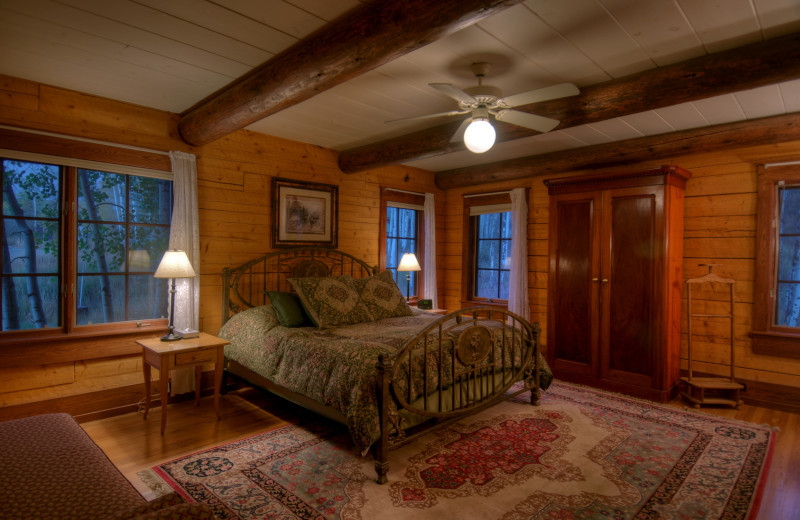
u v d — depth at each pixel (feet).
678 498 7.31
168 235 12.09
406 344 8.37
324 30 7.41
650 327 12.48
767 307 12.22
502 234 18.54
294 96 8.61
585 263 13.78
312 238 15.06
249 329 11.72
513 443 9.43
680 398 12.69
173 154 11.62
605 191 13.34
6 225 9.69
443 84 7.48
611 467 8.37
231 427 10.30
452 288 19.98
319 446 9.27
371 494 7.38
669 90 8.60
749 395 12.43
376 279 14.24
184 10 6.83
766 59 7.52
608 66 8.64
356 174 16.53
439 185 19.79
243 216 13.35
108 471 4.77
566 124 10.19
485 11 5.60
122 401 11.08
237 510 6.88
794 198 12.04
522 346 11.57
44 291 10.18
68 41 7.90
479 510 6.93
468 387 9.91
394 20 6.30
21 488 4.28
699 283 13.41
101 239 10.99
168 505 3.72
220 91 10.36
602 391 13.16
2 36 7.70
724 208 12.95
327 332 10.95
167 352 9.63
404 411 8.39
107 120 10.82
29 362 9.72
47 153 9.91
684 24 7.09
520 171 16.76
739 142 12.03
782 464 8.69
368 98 10.64
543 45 7.79
